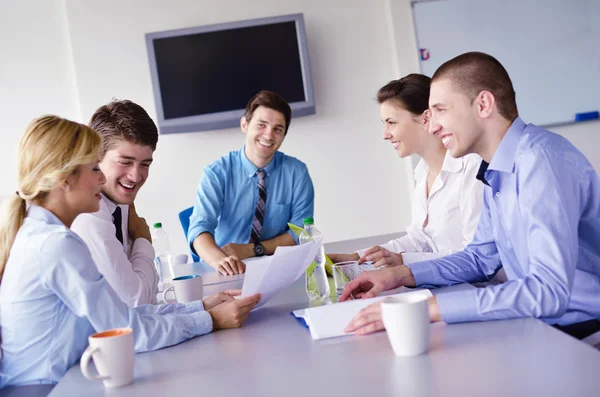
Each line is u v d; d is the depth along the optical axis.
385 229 5.06
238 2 4.85
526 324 1.20
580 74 4.86
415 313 1.08
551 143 1.41
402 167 5.05
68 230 1.37
